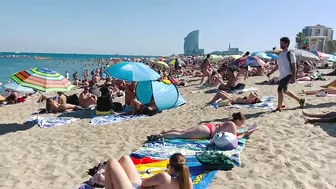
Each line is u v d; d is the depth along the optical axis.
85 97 12.66
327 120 7.60
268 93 13.13
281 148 6.00
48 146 7.28
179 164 3.84
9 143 7.77
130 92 11.93
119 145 7.03
